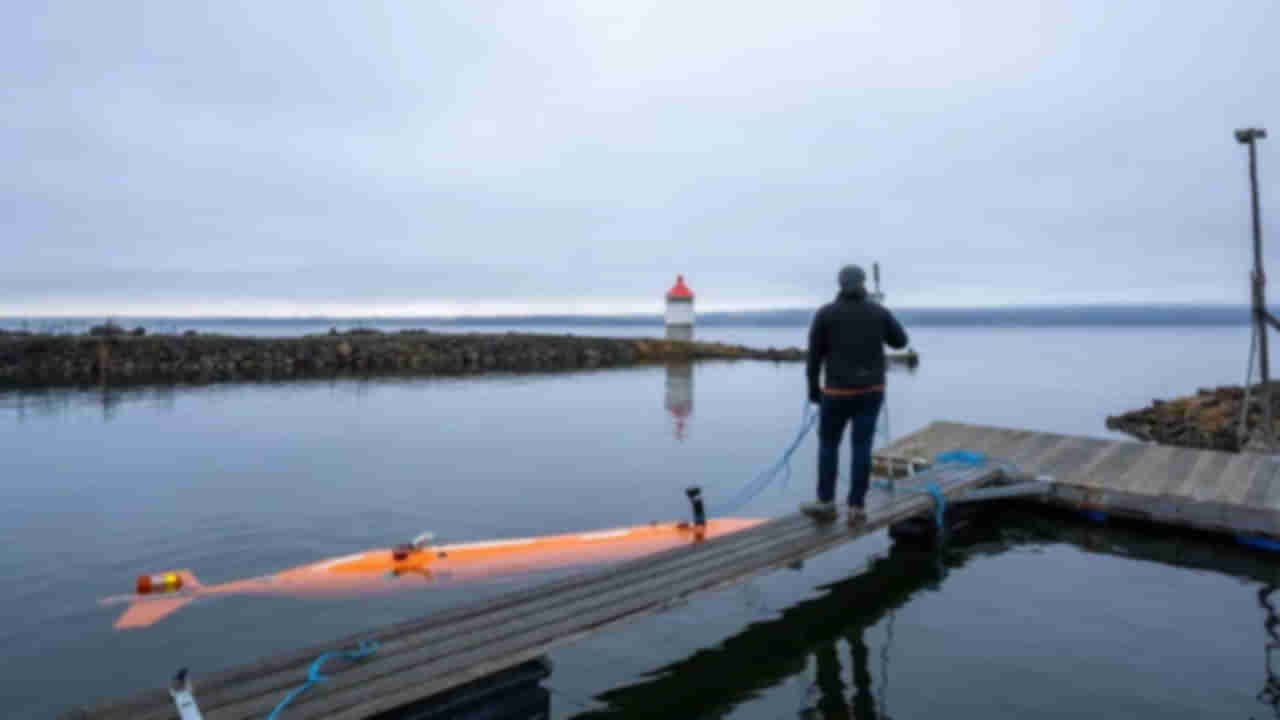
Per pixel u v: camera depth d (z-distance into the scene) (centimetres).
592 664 567
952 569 800
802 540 680
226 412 2144
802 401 2573
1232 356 6488
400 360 4347
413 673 427
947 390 3216
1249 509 873
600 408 2341
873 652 585
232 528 937
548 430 1858
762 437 1764
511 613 513
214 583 723
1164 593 721
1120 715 481
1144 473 1070
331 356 4156
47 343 3531
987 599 705
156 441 1628
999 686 524
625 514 1028
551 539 827
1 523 952
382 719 416
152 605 659
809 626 640
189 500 1086
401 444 1622
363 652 445
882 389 709
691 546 662
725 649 594
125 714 380
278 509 1037
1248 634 616
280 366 3997
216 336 4453
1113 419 2275
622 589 559
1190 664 558
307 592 690
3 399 2436
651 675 548
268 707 388
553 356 4831
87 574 754
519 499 1112
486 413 2186
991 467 1068
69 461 1389
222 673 421
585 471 1337
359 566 753
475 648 459
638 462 1429
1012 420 2239
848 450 1588
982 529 972
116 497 1102
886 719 476
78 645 577
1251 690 514
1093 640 605
